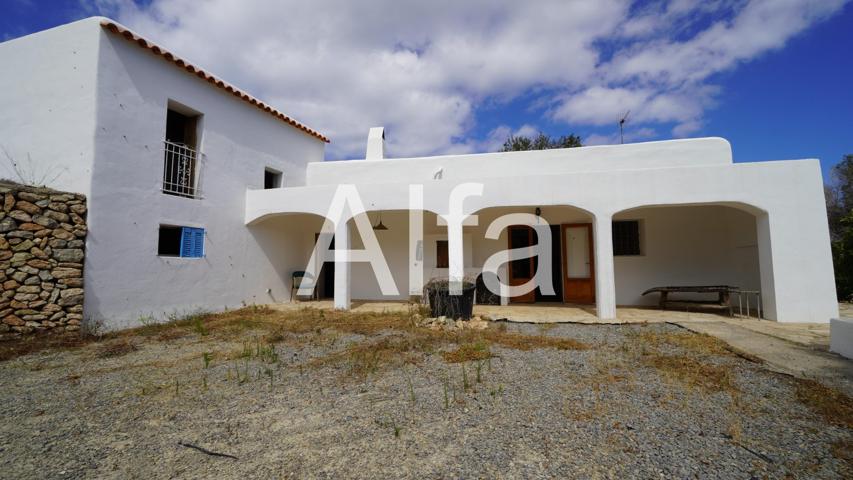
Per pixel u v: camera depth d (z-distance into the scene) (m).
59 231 5.80
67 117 6.35
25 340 5.35
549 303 10.04
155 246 7.14
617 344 5.33
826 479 2.07
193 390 3.57
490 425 2.77
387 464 2.26
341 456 2.36
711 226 9.18
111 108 6.46
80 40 6.41
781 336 5.58
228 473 2.18
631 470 2.16
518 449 2.41
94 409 3.13
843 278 8.42
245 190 9.53
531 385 3.62
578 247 10.06
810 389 3.38
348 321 7.27
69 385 3.73
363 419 2.90
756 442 2.48
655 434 2.60
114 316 6.38
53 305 5.69
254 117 9.96
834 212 20.55
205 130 8.44
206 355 4.43
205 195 8.34
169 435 2.66
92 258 6.10
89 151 6.17
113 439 2.61
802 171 6.81
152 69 7.23
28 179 6.49
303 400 3.30
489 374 3.98
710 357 4.58
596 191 7.52
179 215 7.69
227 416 2.98
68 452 2.43
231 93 9.09
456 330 6.36
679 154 8.74
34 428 2.78
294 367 4.31
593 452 2.37
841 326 4.54
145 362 4.56
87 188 6.14
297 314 8.22
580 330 6.39
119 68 6.62
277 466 2.25
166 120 7.79
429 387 3.61
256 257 9.76
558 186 7.66
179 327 6.75
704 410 3.00
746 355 4.54
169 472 2.19
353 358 4.63
